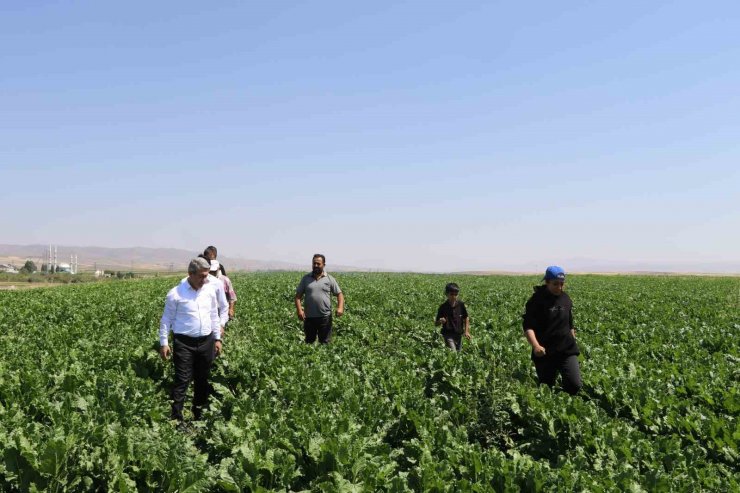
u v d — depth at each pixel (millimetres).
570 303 9438
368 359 12320
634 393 9562
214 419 8297
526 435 8305
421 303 27156
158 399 9766
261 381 10336
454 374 10586
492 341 15797
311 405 8375
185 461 6199
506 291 36125
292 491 6184
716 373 12188
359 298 28938
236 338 15211
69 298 26781
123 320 19625
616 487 5883
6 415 7387
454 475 6211
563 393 8914
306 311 14102
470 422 8547
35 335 15211
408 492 5695
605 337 17703
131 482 5883
